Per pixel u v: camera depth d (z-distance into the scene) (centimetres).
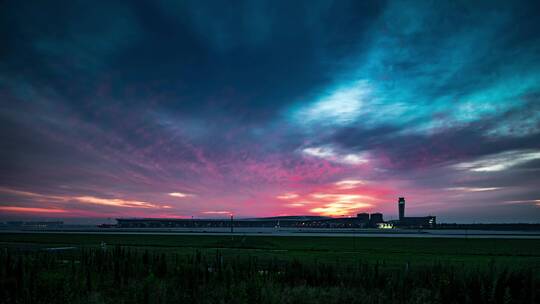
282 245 6931
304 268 2059
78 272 2084
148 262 2612
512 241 9231
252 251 5109
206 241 8181
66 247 5594
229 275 1894
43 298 1417
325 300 1410
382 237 12069
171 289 1562
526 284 1414
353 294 1489
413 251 5406
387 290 1566
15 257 2673
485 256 4503
